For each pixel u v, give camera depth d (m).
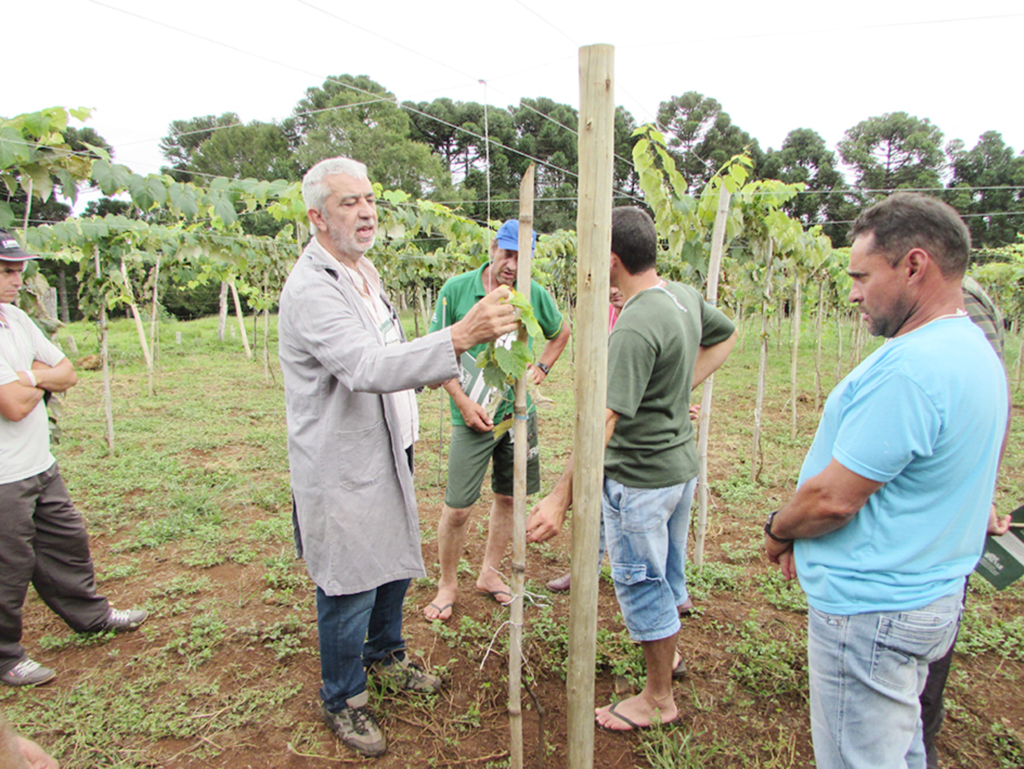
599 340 1.51
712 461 6.00
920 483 1.37
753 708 2.44
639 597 2.20
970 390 1.31
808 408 8.70
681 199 3.72
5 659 2.53
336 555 2.07
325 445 2.03
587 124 1.41
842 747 1.51
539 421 7.52
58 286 22.55
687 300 2.22
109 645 2.85
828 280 8.43
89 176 3.62
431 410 8.76
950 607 1.43
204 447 6.21
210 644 2.80
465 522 3.05
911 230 1.37
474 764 2.15
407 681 2.52
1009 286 10.75
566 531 4.22
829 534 1.52
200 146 43.59
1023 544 1.93
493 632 2.92
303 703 2.45
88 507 4.52
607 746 2.24
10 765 0.80
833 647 1.49
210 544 3.89
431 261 8.82
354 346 1.84
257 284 10.09
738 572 3.55
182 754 2.18
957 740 2.27
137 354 14.34
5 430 2.45
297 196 4.65
